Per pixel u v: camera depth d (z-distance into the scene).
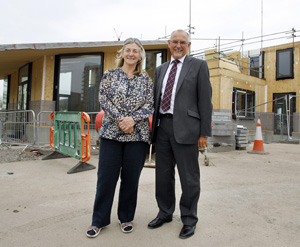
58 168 4.97
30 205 2.99
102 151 2.38
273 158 7.11
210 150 7.84
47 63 9.18
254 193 3.67
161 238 2.27
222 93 12.59
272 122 14.86
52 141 6.00
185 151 2.45
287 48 15.48
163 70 2.68
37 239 2.20
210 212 2.91
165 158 2.57
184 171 2.45
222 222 2.63
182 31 2.54
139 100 2.38
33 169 4.86
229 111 12.94
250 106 14.65
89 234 2.25
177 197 3.42
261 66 16.30
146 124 2.44
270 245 2.16
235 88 13.46
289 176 4.85
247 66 17.02
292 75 15.22
